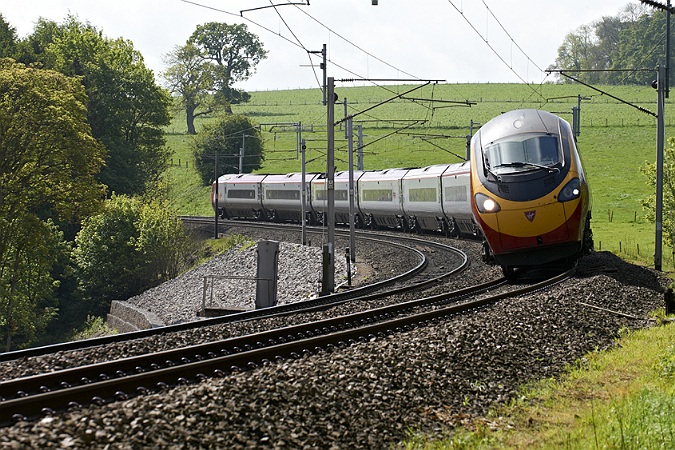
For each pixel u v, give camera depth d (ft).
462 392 94.99
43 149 393.50
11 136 386.11
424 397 90.79
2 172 387.75
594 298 163.43
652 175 336.29
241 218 622.95
